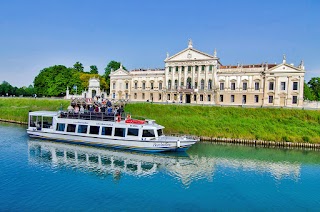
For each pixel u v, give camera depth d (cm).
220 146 4616
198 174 3080
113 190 2534
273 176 3094
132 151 3897
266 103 8338
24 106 8731
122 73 10844
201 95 9262
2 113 7388
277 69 8138
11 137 4666
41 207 2130
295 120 5900
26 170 2989
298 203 2384
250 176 3072
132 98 10669
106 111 4266
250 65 8856
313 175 3158
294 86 7988
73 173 2959
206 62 9138
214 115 6612
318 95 13275
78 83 12369
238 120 6069
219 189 2650
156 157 3688
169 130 5475
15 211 2048
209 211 2183
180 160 3625
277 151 4347
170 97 9812
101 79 13125
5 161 3291
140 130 3847
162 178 2908
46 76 12175
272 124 5738
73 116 4347
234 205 2308
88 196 2378
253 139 4947
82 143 4191
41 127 4497
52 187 2544
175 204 2283
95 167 3188
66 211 2081
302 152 4316
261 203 2362
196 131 5338
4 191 2414
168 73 9869
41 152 3731
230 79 8869
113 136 3972
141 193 2486
